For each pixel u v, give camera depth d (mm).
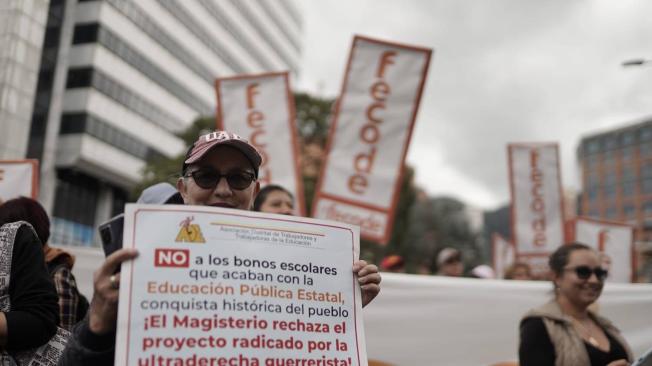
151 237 1767
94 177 36344
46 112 25562
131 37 37438
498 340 4559
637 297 4727
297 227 1943
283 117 6164
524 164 9062
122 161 36844
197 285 1757
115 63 36031
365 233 5887
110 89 35719
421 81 6055
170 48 41625
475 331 4566
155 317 1693
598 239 7715
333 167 6012
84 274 4586
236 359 1724
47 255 2848
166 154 41156
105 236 2004
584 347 3107
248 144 2156
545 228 8867
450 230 49281
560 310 3262
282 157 6102
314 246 1946
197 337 1708
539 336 3141
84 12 34562
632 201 110750
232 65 50094
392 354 4488
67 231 34719
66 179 35031
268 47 56562
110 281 1721
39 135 26016
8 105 7176
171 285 1736
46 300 2232
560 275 3404
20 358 2252
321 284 1916
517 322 4602
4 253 2262
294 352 1804
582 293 3318
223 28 48500
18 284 2236
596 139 118188
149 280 1725
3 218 2760
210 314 1741
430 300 4609
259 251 1860
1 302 2217
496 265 13133
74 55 34281
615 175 113938
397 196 5895
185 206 1824
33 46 7293
